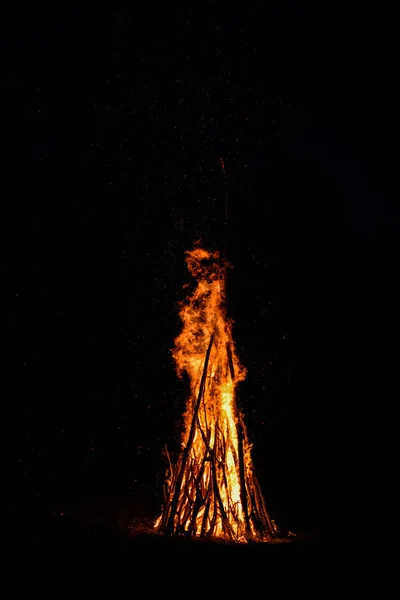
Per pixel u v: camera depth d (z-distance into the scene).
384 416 7.77
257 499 4.19
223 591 3.05
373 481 6.47
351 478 6.62
